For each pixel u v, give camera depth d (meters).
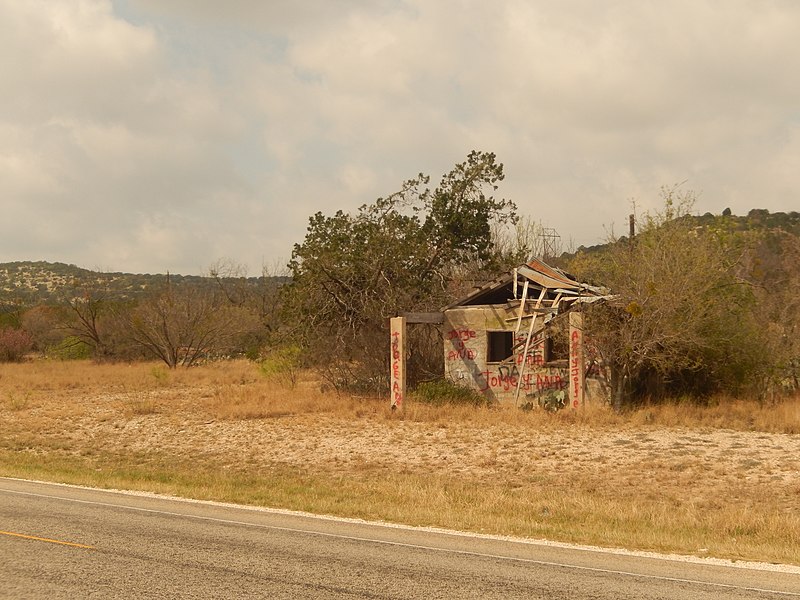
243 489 14.18
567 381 25.06
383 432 21.81
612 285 24.28
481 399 26.09
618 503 12.99
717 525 11.23
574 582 7.84
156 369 41.09
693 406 23.50
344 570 8.24
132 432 23.62
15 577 7.90
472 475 16.34
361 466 17.48
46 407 30.22
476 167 31.36
